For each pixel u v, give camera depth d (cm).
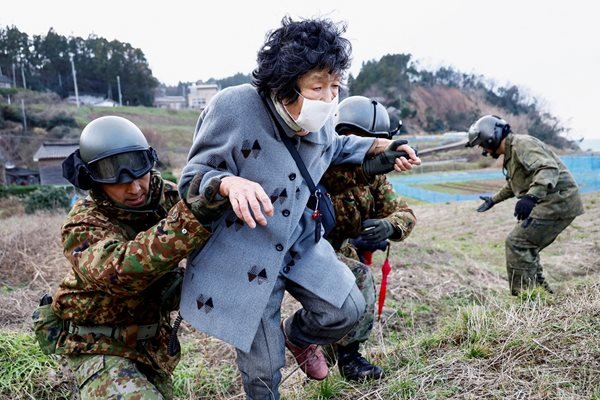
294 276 219
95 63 7425
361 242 296
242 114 198
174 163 4200
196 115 6638
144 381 212
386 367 282
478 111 6131
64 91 7125
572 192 468
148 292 227
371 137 282
